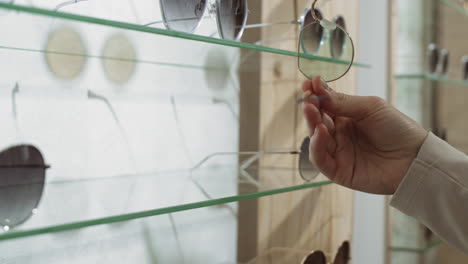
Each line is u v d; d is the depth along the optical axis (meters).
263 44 1.29
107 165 0.99
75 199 0.81
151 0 1.05
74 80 0.92
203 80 1.19
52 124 0.89
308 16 1.22
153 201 0.84
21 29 0.68
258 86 1.34
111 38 0.77
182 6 0.91
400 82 1.70
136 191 0.91
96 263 0.97
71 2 0.88
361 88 1.66
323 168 0.89
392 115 0.87
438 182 0.83
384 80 1.63
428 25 1.81
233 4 1.00
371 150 0.91
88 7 0.92
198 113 1.18
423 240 1.76
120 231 1.01
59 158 0.90
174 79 1.12
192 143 1.17
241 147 1.30
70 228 0.66
